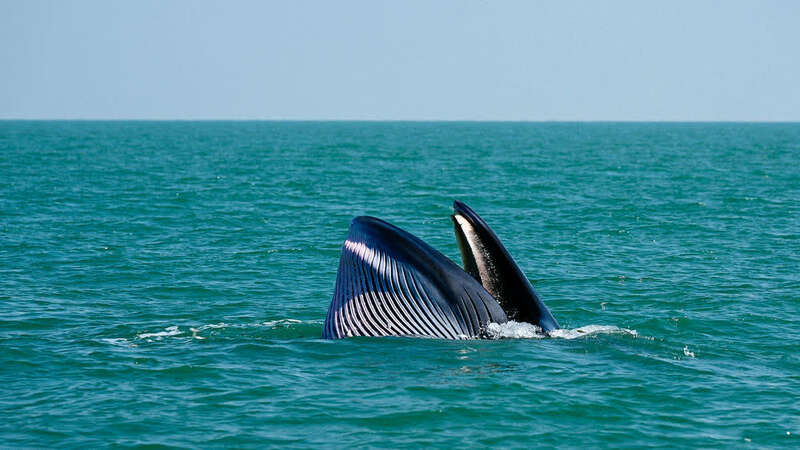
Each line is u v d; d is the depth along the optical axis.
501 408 52.41
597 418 51.47
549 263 107.62
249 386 56.03
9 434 48.22
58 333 70.50
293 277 98.06
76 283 92.62
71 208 162.25
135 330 71.94
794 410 53.41
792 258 111.25
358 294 62.47
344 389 55.22
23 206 163.38
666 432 49.72
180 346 65.69
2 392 55.09
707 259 110.62
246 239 126.50
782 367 62.84
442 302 61.44
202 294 88.38
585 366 60.19
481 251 63.75
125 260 106.94
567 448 47.34
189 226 140.25
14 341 66.88
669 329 74.38
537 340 64.25
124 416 51.03
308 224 144.62
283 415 51.19
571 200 185.75
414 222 152.50
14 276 95.56
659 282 95.19
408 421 50.41
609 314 80.38
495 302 63.34
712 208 169.75
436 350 61.06
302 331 70.06
